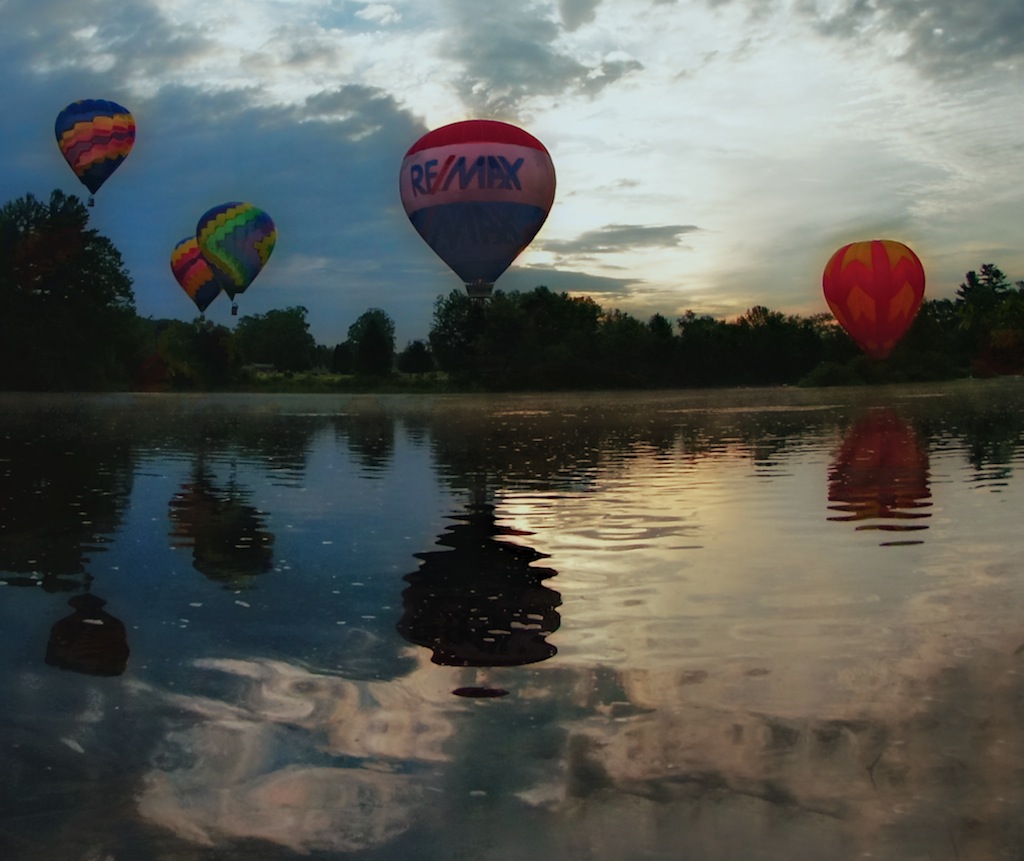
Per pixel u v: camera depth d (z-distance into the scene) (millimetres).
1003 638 4688
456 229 26000
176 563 6879
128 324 67938
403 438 20672
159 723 3729
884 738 3479
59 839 2891
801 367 85688
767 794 3092
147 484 11922
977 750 3359
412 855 2803
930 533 7859
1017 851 2738
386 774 3285
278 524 8656
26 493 10969
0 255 62594
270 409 37875
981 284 113938
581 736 3562
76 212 63875
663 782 3193
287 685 4148
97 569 6672
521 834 2898
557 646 4688
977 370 86500
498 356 76812
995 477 11602
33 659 4543
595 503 9922
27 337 61625
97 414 32594
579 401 47438
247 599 5734
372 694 4020
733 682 4113
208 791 3178
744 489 10922
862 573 6312
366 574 6453
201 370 79125
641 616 5254
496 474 12898
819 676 4168
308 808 3061
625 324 81938
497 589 5953
